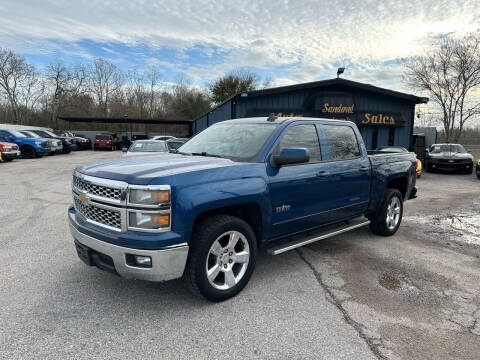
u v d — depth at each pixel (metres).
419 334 2.76
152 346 2.54
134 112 53.91
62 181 11.27
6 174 13.05
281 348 2.54
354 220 5.24
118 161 3.43
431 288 3.62
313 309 3.13
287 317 2.98
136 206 2.73
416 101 19.41
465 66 24.48
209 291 3.08
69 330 2.72
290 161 3.37
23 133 22.00
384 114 18.83
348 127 4.68
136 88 55.25
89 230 3.00
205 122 26.31
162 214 2.72
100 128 47.91
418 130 28.58
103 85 54.16
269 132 3.75
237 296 3.36
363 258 4.50
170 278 2.81
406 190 5.71
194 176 2.91
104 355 2.42
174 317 2.94
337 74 17.80
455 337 2.72
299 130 3.97
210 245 3.02
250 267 3.41
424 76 26.17
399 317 3.02
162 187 2.71
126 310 3.04
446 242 5.30
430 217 7.07
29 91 47.72
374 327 2.85
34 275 3.76
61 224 5.92
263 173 3.41
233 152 3.70
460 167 15.84
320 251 4.77
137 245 2.70
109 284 3.55
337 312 3.08
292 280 3.77
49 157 22.30
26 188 9.86
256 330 2.77
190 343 2.58
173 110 52.06
